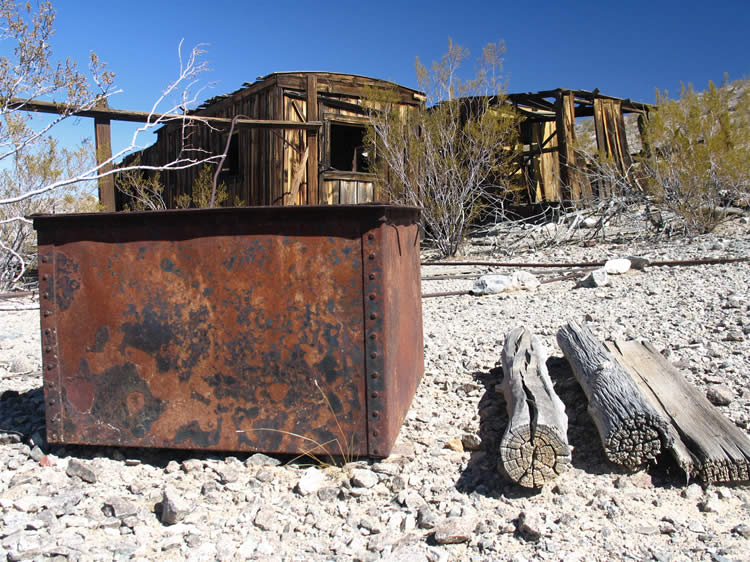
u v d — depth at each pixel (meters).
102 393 3.23
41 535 2.61
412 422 3.53
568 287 7.10
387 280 3.02
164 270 3.14
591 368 3.52
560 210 11.98
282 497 2.89
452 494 2.84
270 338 3.07
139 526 2.68
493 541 2.47
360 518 2.71
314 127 9.66
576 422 3.46
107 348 3.21
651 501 2.72
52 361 3.26
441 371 4.45
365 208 2.93
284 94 10.48
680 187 9.88
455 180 10.62
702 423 3.01
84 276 3.21
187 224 3.11
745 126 10.02
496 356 4.70
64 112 6.01
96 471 3.10
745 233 9.34
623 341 4.12
